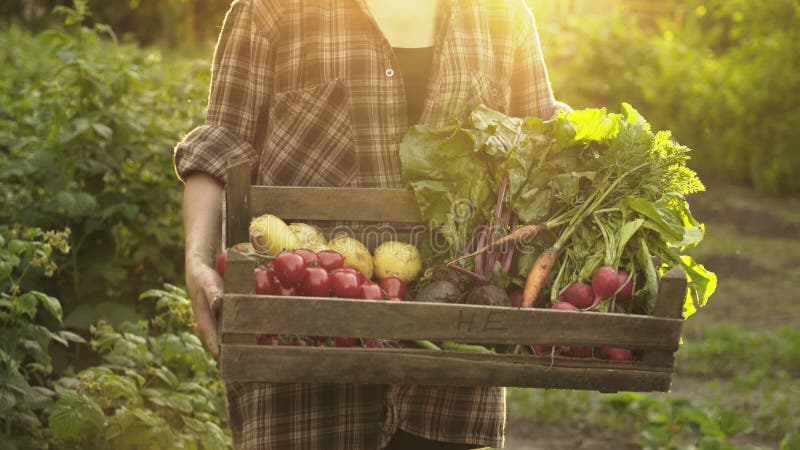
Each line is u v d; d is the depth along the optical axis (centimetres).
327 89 213
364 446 212
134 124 428
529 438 505
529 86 234
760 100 1243
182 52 1688
